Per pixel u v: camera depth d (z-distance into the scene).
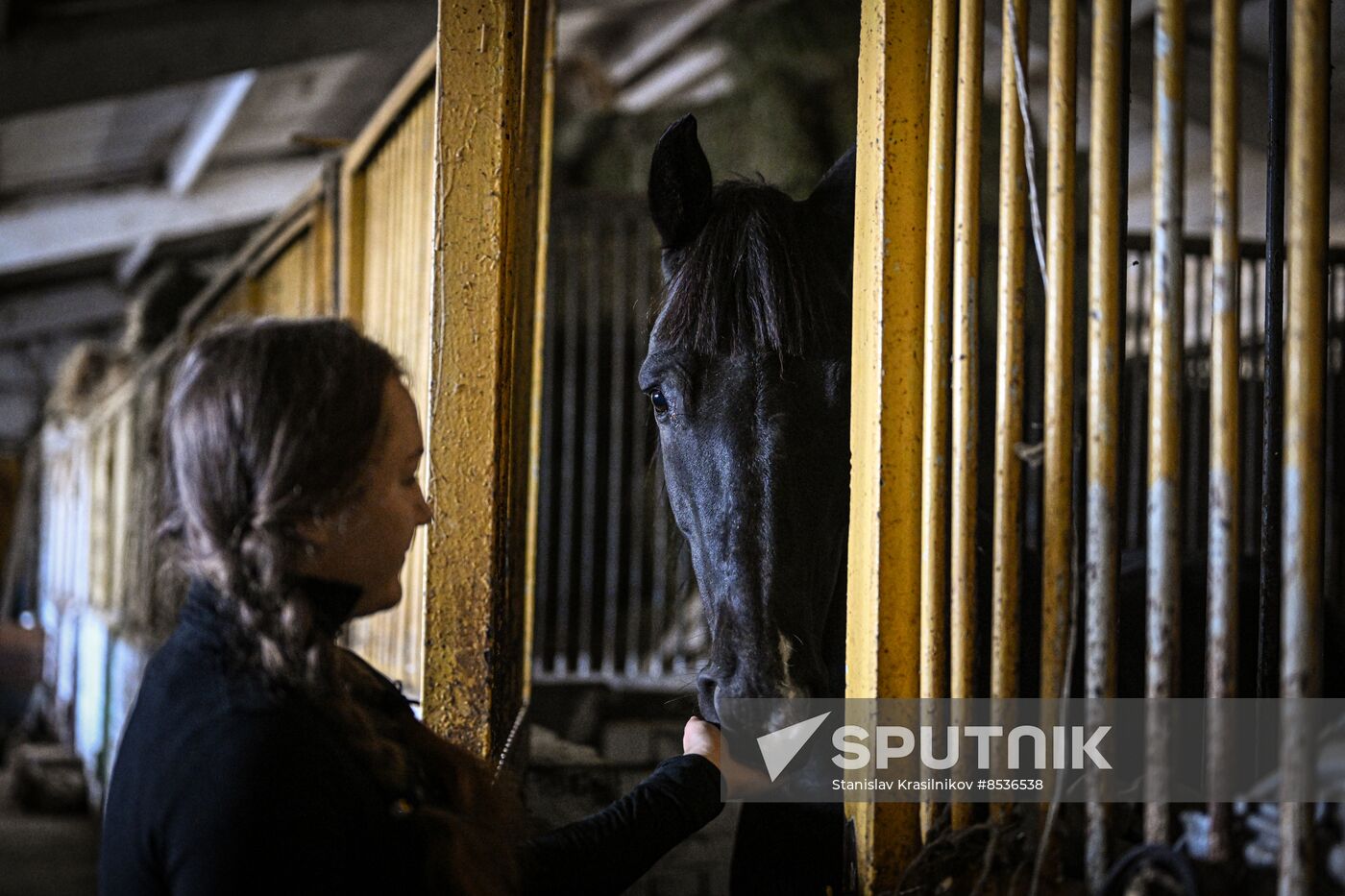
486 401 1.33
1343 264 2.68
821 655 1.44
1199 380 2.61
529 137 1.83
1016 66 1.06
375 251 2.60
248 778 0.77
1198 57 2.63
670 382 1.44
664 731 3.16
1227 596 0.86
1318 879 0.79
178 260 11.01
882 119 1.13
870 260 1.15
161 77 4.89
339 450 0.84
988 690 1.42
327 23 5.00
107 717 6.64
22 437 14.82
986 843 1.04
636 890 2.29
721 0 7.28
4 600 14.73
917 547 1.12
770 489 1.36
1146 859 0.87
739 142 6.36
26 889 4.94
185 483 0.84
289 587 0.83
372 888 0.83
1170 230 0.91
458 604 1.33
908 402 1.12
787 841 1.45
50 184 8.58
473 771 0.96
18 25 4.67
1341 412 2.66
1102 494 0.97
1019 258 1.06
